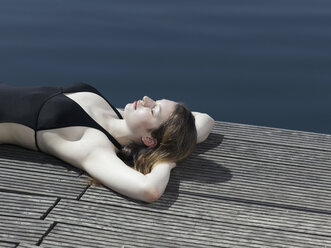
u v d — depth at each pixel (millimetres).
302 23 8547
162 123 3760
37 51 7582
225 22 8539
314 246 3338
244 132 4395
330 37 8102
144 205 3508
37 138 3770
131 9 8969
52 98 3816
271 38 8047
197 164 3959
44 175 3676
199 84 7105
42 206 3408
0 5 8922
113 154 3686
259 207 3613
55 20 8406
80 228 3287
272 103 6781
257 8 9195
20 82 6910
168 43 7824
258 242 3330
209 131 4199
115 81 7062
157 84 7059
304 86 7078
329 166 4078
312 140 4363
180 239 3291
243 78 7195
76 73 7199
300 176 3947
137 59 7559
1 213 3326
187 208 3531
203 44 7855
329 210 3645
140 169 3725
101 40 7898
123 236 3268
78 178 3676
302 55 7586
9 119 3795
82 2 9172
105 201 3504
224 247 3273
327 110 6688
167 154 3713
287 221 3516
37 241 3154
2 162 3758
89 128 3756
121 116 4125
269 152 4184
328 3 9484
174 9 9031
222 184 3789
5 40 7793
